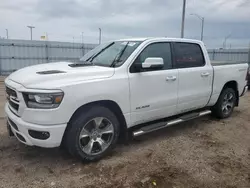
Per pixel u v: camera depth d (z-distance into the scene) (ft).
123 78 11.64
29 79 10.23
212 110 18.54
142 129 13.07
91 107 11.09
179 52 14.52
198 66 15.57
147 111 12.89
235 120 18.51
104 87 10.94
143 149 13.00
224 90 18.06
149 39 13.29
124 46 13.37
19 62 58.75
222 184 9.87
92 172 10.58
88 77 10.77
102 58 13.44
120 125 12.51
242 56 64.34
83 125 10.73
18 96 10.17
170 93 13.79
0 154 12.00
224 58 66.39
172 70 13.84
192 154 12.49
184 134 15.37
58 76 10.26
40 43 59.88
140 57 12.55
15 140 13.65
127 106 11.97
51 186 9.50
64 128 10.14
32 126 9.86
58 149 12.65
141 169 10.88
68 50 63.05
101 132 11.54
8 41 56.75
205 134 15.42
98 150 11.58
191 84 14.94
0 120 17.30
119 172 10.61
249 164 11.59
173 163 11.49
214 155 12.43
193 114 15.98
